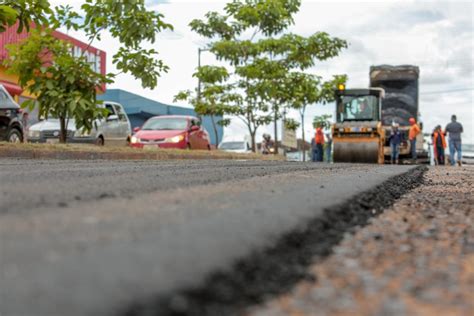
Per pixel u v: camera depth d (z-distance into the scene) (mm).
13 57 12188
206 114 22719
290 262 1622
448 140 20469
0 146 10719
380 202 3443
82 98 12094
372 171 7137
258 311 1202
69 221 1997
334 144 19359
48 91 11805
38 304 1001
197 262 1349
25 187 3367
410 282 1520
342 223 2428
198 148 19266
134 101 48562
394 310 1248
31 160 9188
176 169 6449
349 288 1429
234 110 21562
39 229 1819
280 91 20781
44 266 1281
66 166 6684
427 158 23406
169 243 1555
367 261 1756
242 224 1923
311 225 2092
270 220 2041
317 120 24859
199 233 1722
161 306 1056
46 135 16156
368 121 19438
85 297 1040
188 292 1152
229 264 1378
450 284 1510
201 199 2822
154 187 3592
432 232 2422
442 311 1261
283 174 5566
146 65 12000
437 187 5391
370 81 23156
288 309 1229
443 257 1880
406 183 5438
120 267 1270
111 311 973
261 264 1506
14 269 1257
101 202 2646
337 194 3172
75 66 11969
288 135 37938
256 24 20609
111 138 17422
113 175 4828
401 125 22953
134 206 2488
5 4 10047
